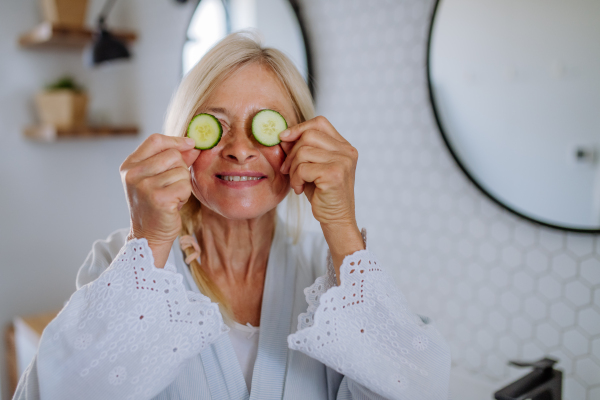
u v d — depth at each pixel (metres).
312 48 1.81
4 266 2.44
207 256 0.95
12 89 2.42
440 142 1.42
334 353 0.73
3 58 2.39
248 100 0.82
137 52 2.64
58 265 2.60
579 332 1.17
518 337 1.30
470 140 1.30
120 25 2.70
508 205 1.24
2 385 2.43
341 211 0.77
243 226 0.92
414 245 1.54
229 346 0.85
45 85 2.50
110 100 2.74
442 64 1.33
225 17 2.10
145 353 0.72
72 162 2.61
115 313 0.72
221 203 0.84
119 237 0.98
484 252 1.35
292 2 1.77
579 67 1.07
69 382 0.71
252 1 1.98
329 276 0.82
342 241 0.79
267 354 0.86
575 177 1.10
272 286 0.92
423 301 1.53
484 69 1.24
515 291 1.29
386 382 0.75
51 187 2.55
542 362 1.02
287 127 0.82
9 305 2.46
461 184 1.38
